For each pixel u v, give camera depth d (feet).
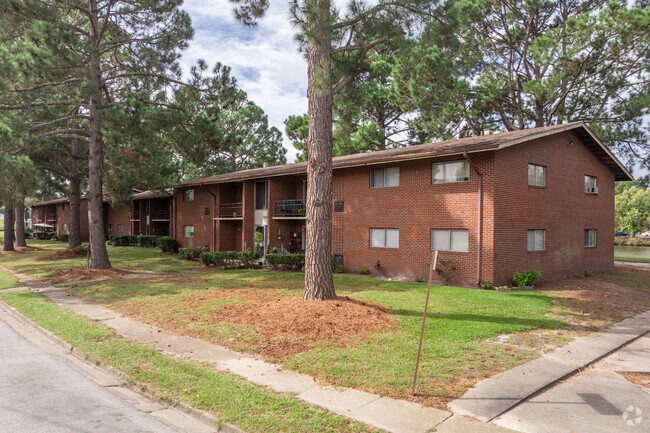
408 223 59.06
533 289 50.14
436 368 22.12
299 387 19.76
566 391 20.01
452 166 54.75
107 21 64.28
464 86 83.35
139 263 82.33
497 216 50.31
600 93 86.48
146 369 22.39
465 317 33.65
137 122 65.31
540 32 99.09
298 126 128.67
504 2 93.30
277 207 78.95
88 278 61.00
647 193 203.41
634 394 19.74
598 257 70.79
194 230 102.42
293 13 31.17
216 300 40.52
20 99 70.23
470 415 17.01
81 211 158.51
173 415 17.80
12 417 17.42
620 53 74.64
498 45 100.17
